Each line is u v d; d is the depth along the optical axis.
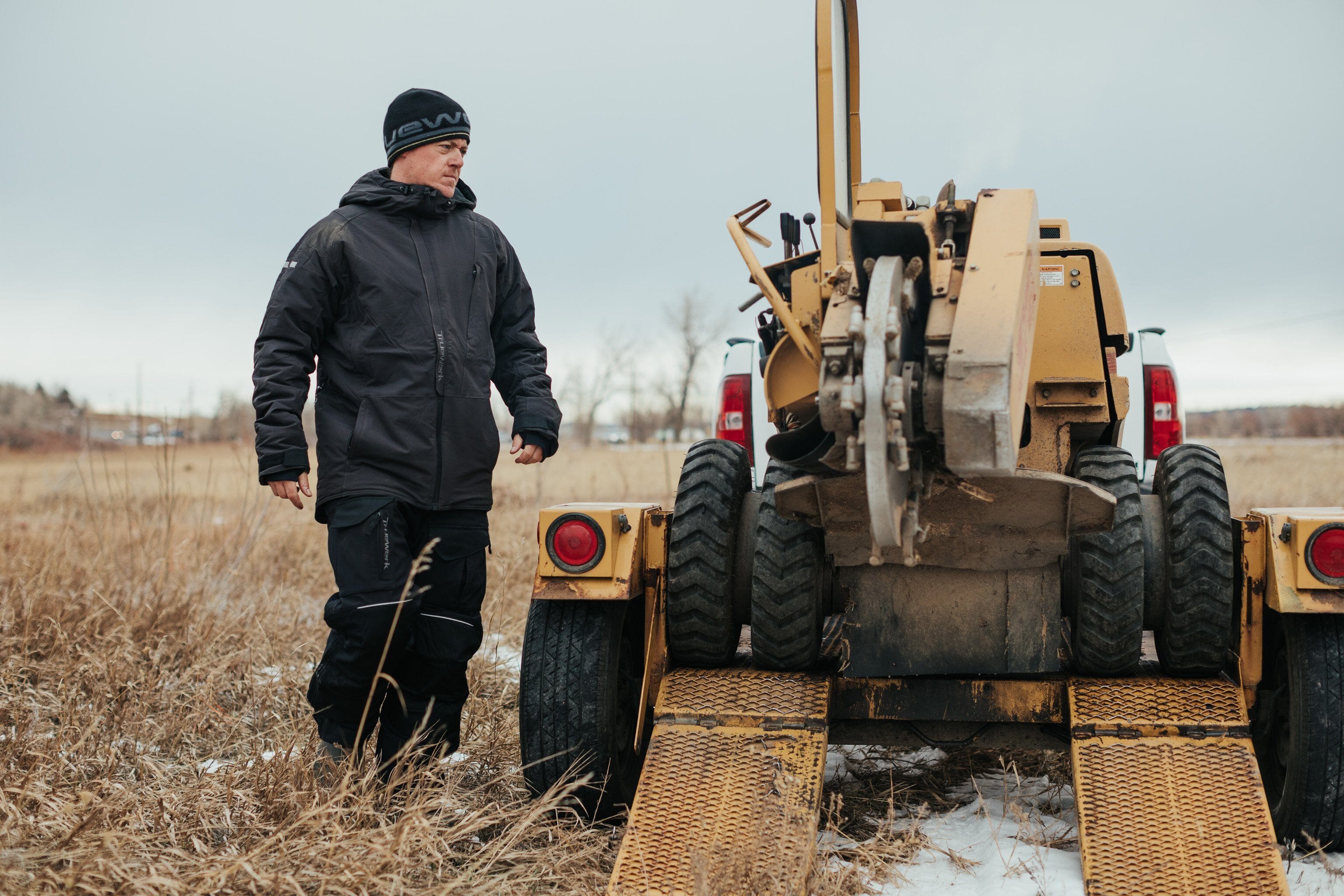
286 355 2.92
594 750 2.96
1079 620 2.83
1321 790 2.70
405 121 3.08
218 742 3.73
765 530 2.96
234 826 2.67
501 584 5.75
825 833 2.95
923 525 2.60
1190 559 2.79
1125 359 5.32
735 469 3.18
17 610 4.75
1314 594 2.68
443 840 2.48
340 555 2.89
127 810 2.66
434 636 3.03
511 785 3.27
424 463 2.94
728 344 5.58
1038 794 3.30
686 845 2.56
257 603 5.53
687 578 3.03
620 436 47.94
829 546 2.86
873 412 2.08
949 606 2.89
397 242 3.05
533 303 3.48
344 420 2.96
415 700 3.11
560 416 3.33
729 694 2.95
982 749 3.54
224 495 8.37
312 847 2.33
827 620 3.56
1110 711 2.75
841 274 2.41
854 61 3.30
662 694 2.99
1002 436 2.10
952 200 2.64
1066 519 2.49
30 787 2.61
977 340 2.14
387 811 2.68
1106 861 2.44
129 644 4.29
